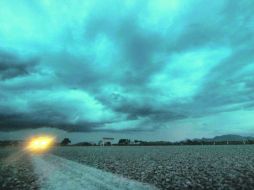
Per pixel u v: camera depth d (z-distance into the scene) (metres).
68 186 21.80
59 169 36.50
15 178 28.03
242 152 75.06
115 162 47.72
